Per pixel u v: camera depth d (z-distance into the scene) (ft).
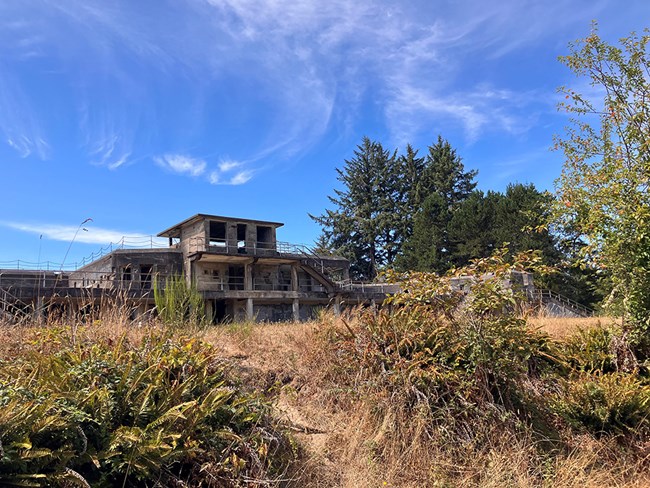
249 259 119.03
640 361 23.71
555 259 125.59
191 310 25.70
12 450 9.56
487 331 18.26
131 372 13.52
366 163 225.97
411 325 19.76
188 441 12.44
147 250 111.34
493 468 15.52
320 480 14.64
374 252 215.31
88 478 11.00
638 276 22.41
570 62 24.29
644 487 16.60
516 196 163.43
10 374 13.14
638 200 21.58
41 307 21.15
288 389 19.12
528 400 19.31
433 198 188.65
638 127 23.09
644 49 23.16
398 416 16.97
